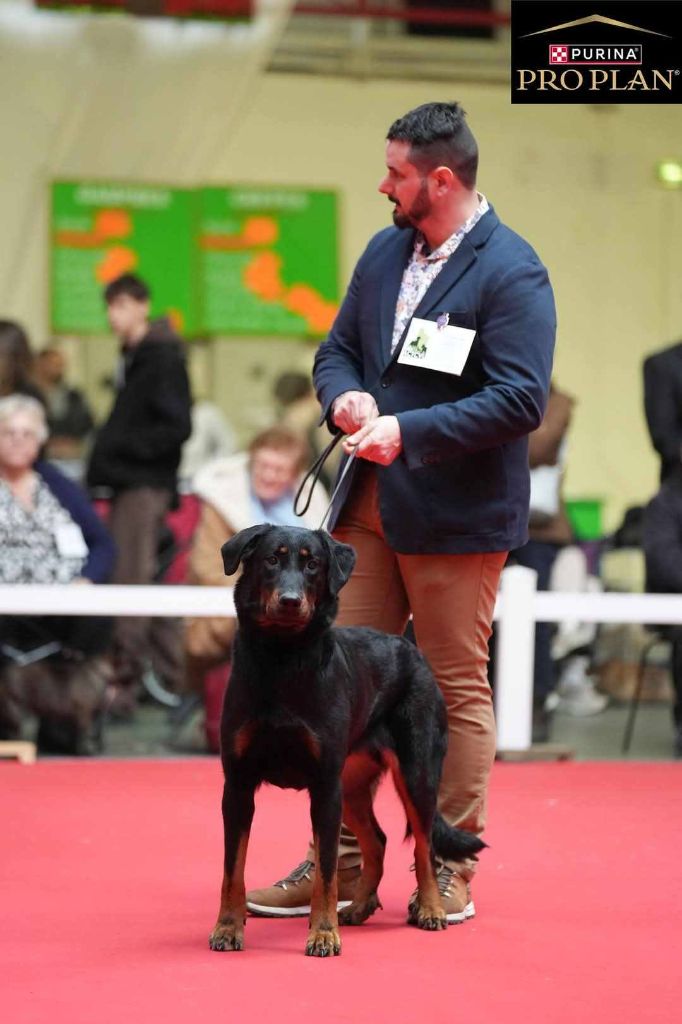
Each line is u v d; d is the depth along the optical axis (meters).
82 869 8.02
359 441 6.93
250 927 6.95
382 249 7.58
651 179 22.77
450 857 6.96
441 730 7.07
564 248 22.61
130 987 5.86
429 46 22.17
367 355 7.48
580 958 6.39
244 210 21.55
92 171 21.12
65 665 12.55
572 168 22.55
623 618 12.80
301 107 21.83
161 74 21.14
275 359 21.77
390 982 5.98
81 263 21.16
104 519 14.47
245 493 13.05
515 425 6.98
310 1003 5.66
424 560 7.28
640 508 17.20
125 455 14.09
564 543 14.32
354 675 6.66
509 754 12.48
